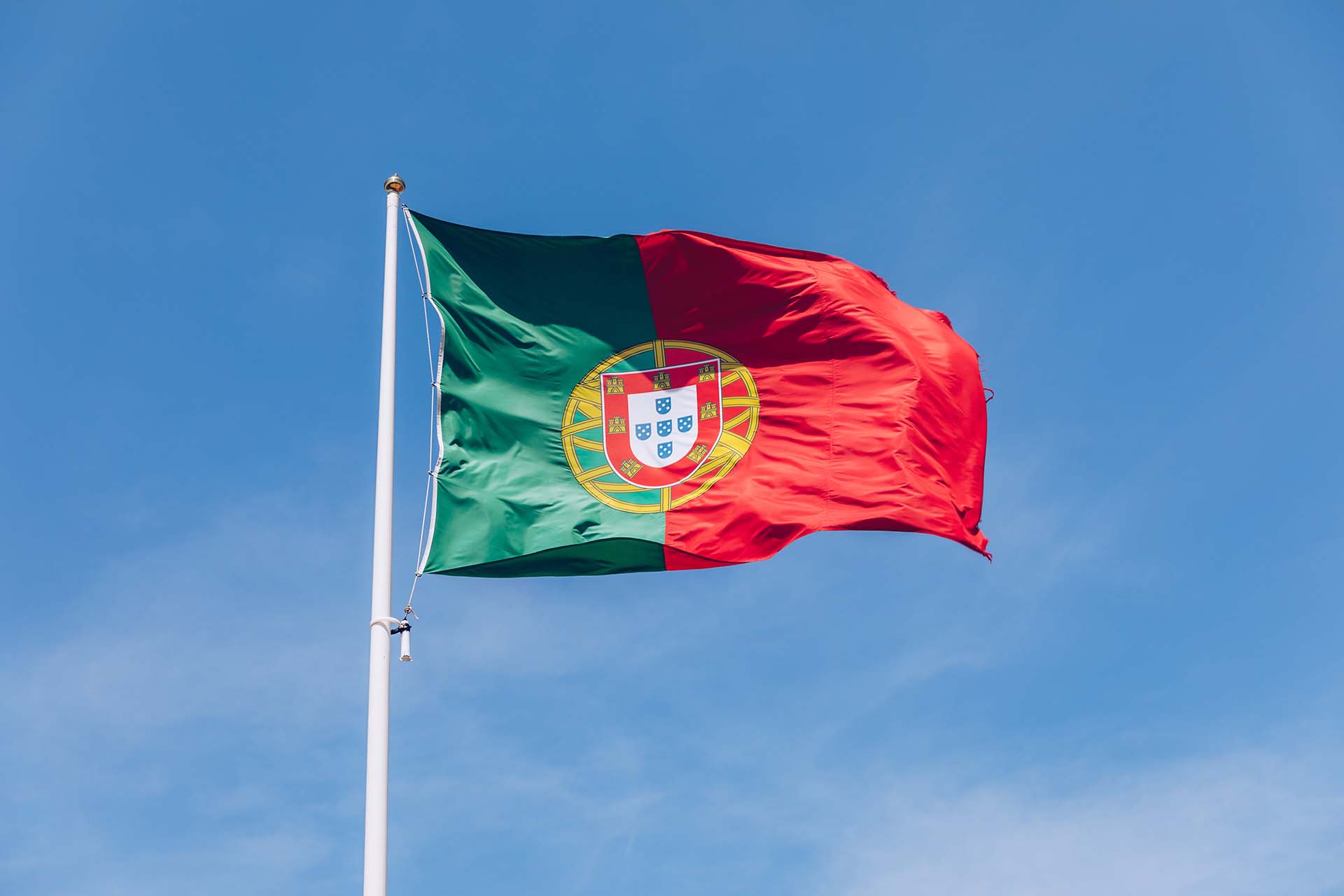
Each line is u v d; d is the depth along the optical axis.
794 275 21.00
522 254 20.73
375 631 16.38
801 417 20.20
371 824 15.03
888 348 20.56
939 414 20.55
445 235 20.31
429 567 18.09
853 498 19.58
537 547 18.69
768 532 19.34
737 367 20.53
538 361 20.09
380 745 15.62
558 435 19.72
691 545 19.16
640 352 20.50
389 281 18.95
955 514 19.66
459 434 19.19
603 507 19.30
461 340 19.81
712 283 20.98
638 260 21.05
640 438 19.98
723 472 19.78
